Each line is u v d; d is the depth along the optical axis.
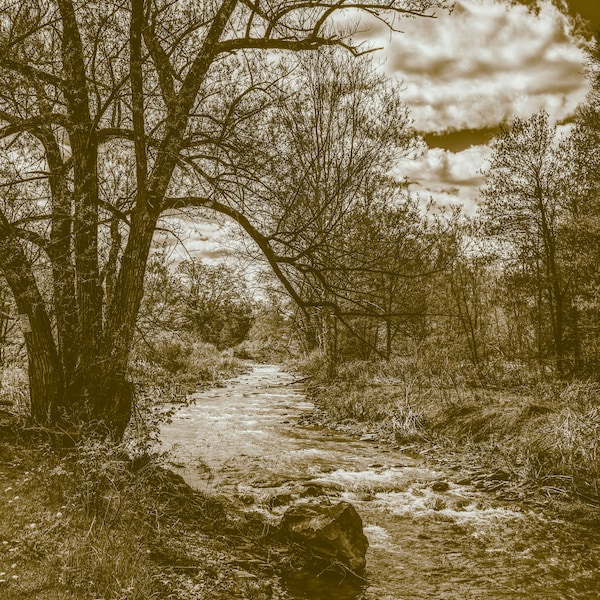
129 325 7.50
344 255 8.60
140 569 4.99
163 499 7.00
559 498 8.88
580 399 13.05
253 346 46.28
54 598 4.41
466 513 8.38
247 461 11.05
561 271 19.45
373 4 7.72
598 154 17.53
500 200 19.41
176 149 7.79
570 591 5.96
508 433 11.85
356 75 10.59
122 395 7.45
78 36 7.45
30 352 7.39
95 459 6.15
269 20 7.88
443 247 11.88
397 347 22.48
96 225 7.79
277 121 8.46
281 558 6.29
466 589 5.98
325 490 9.25
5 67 6.79
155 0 7.52
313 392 21.02
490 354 23.17
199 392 21.73
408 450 12.23
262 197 8.32
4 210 7.33
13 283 7.23
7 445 6.86
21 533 5.19
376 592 5.84
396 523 7.97
